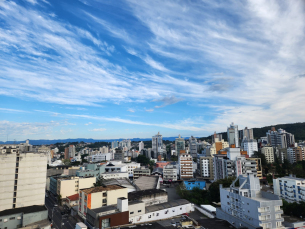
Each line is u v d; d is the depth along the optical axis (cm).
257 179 6288
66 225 7381
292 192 9250
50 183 12481
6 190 7569
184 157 16288
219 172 12800
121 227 5553
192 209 8650
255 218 5466
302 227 6188
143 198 8619
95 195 7281
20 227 6700
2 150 8206
